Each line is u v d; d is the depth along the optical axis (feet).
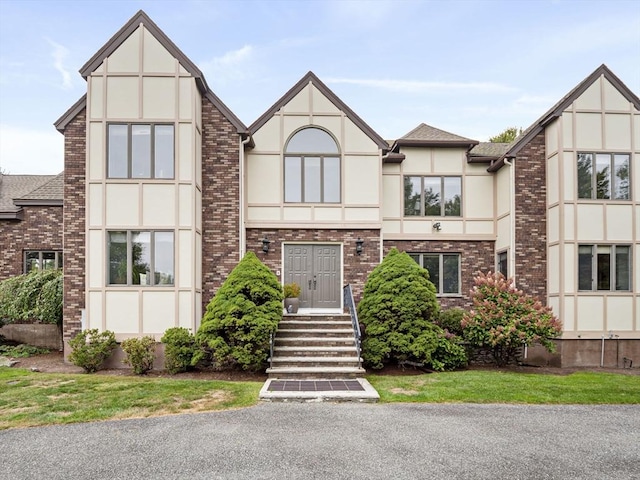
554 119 48.06
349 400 30.01
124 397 29.50
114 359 40.98
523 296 43.32
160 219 42.39
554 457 20.31
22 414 26.04
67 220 43.65
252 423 24.93
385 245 54.95
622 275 46.98
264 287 39.47
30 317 46.88
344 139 50.67
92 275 41.60
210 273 45.52
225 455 20.22
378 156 50.83
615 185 47.37
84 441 21.98
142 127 42.83
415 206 55.83
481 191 56.18
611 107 47.60
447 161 56.34
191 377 37.04
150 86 42.93
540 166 50.01
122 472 18.43
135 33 43.19
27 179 68.90
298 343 41.32
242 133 46.47
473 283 55.01
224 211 46.14
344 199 50.21
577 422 25.70
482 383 34.68
